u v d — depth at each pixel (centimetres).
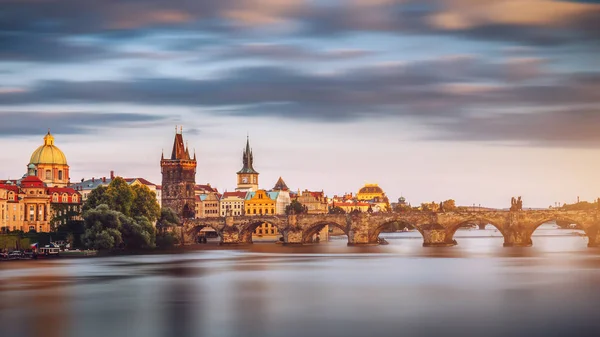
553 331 15288
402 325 15912
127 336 15138
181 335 15188
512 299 18962
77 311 17688
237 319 16662
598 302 18438
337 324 16062
